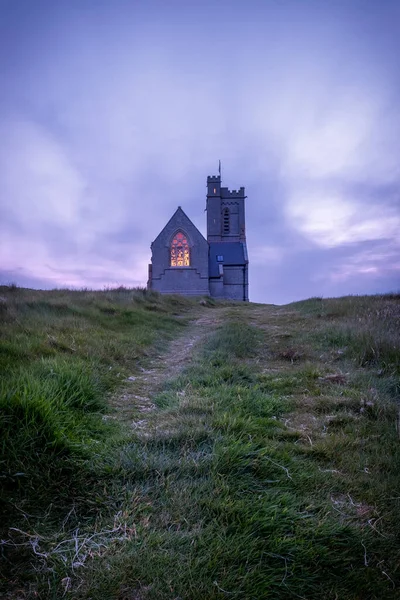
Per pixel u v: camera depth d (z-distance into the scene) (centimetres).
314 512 269
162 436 358
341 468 328
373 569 223
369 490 290
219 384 558
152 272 4900
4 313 853
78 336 780
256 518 250
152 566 213
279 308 2084
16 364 508
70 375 479
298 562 223
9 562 214
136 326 1130
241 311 1931
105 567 213
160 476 295
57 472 282
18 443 289
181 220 4931
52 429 312
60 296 1445
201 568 212
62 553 223
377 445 363
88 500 266
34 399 333
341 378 593
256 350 857
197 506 261
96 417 416
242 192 6419
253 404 467
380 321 965
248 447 333
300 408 479
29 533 233
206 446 342
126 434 372
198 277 4888
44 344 652
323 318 1282
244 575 211
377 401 470
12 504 249
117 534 239
